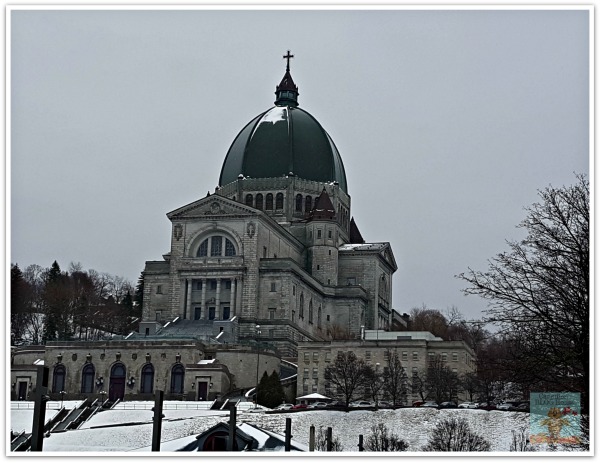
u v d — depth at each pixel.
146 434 145.25
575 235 61.94
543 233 62.88
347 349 185.25
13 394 185.62
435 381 170.75
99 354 186.25
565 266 62.22
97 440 142.88
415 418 147.38
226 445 83.44
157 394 76.50
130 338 197.00
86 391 185.12
